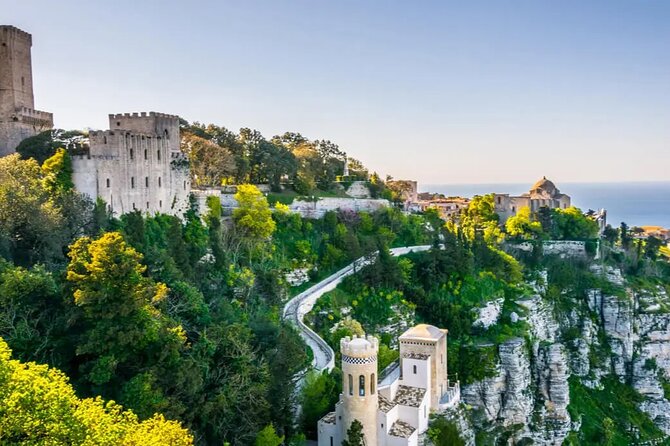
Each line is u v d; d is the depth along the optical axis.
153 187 115.94
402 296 133.50
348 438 75.75
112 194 105.38
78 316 66.94
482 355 127.88
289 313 114.81
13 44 123.06
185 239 117.19
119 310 65.19
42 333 67.25
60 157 101.19
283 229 141.38
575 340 153.25
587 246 180.50
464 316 134.25
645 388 156.00
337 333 110.12
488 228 184.62
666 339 163.38
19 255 84.19
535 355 138.62
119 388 64.19
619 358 158.25
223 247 119.06
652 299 169.12
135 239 97.81
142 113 124.62
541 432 131.75
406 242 164.88
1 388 43.84
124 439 45.81
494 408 126.94
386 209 170.00
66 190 99.31
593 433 136.62
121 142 107.50
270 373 78.12
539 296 152.12
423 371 88.88
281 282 123.88
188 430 64.50
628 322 160.75
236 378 71.75
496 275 150.00
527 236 187.50
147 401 60.84
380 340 119.56
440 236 172.62
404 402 84.31
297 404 83.19
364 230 159.88
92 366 64.25
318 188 184.50
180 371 65.69
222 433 70.00
